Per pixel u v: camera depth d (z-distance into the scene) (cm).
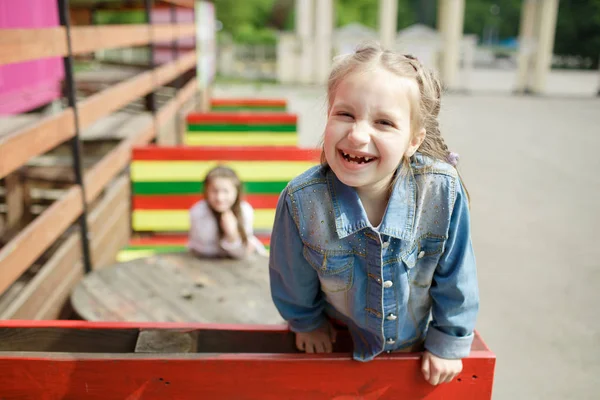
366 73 123
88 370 140
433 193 135
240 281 279
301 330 158
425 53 2011
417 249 139
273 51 2728
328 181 138
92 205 414
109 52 1010
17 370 139
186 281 277
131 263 296
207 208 306
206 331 161
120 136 462
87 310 246
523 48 1998
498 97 1833
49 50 264
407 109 125
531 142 1009
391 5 1964
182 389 143
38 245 245
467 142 990
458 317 143
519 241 498
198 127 596
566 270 436
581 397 279
